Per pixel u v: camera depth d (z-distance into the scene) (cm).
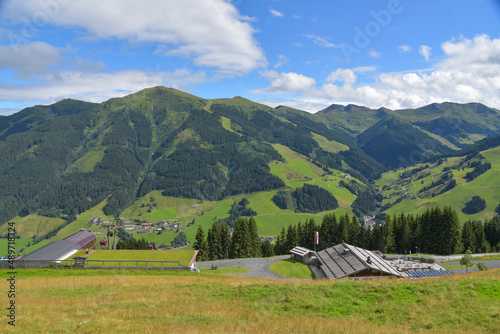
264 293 2606
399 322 2006
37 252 5309
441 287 2462
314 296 2470
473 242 11244
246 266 7519
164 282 3378
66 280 3550
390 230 10919
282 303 2362
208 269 7006
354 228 11631
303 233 12100
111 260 5106
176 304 2358
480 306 2117
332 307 2264
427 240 10531
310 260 7262
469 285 2444
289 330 1738
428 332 1828
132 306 2277
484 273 3198
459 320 1986
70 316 2002
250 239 10844
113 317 1972
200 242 10312
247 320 1959
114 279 3653
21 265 4616
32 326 1759
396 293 2439
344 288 2634
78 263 4753
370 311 2194
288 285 2819
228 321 1914
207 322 1902
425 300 2269
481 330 1852
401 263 7000
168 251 5756
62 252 5441
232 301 2438
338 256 6366
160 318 1956
